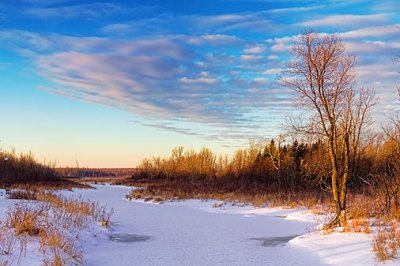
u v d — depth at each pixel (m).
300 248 15.00
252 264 12.70
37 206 19.77
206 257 13.84
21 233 13.46
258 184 55.69
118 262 13.01
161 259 13.50
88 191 60.66
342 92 17.58
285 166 55.53
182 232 19.86
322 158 24.19
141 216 27.06
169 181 78.69
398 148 22.53
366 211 20.17
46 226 14.63
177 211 31.12
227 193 43.56
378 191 22.91
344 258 12.52
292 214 27.22
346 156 17.50
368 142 41.94
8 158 65.19
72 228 16.30
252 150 78.94
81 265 12.09
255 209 31.62
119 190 68.88
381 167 37.72
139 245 16.14
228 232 19.94
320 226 18.88
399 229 15.12
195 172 86.00
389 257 11.61
